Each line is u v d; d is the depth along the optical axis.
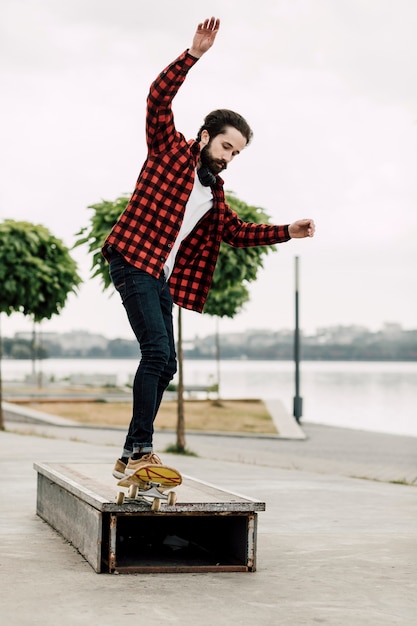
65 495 4.83
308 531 5.32
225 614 3.21
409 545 4.80
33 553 4.36
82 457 11.23
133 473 3.69
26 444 13.52
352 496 7.48
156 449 15.84
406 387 68.56
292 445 19.22
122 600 3.40
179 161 3.85
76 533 4.48
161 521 4.77
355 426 26.52
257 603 3.39
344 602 3.43
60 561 4.16
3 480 7.95
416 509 6.59
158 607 3.29
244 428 23.86
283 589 3.65
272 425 24.83
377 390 61.28
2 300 17.67
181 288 4.15
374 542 4.90
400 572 4.04
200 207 4.04
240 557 4.13
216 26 3.61
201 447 17.33
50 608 3.25
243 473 9.74
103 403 31.62
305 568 4.12
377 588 3.70
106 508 3.79
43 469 5.38
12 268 17.47
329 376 116.25
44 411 27.89
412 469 13.04
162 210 3.85
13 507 6.13
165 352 3.89
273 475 9.52
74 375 47.88
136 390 3.89
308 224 4.29
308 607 3.34
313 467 12.86
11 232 17.56
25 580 3.73
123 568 3.90
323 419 29.72
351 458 15.96
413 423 28.08
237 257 13.08
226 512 3.93
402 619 3.18
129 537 4.79
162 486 3.78
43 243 17.91
